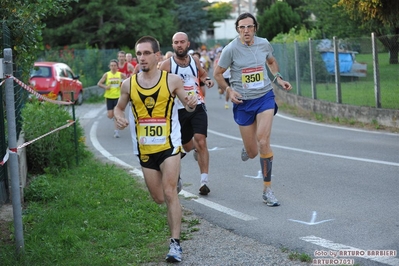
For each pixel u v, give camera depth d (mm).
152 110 6625
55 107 12188
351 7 21047
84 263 6332
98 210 8492
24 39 11203
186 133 9898
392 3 19938
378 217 7805
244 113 9008
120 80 18078
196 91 9734
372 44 17406
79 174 11250
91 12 46500
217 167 11945
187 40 9711
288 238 7098
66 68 28484
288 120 19922
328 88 20703
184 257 6562
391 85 16859
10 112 6410
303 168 11352
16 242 6578
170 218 6547
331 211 8242
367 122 17609
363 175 10445
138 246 6996
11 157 6461
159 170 6805
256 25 8984
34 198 9312
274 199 8711
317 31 33188
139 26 48719
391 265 5969
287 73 25953
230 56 8961
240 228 7652
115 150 14938
